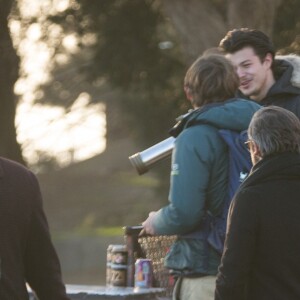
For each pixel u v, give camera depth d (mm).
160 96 52250
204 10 42594
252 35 15477
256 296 11852
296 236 11828
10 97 46875
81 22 50062
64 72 87688
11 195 11289
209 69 13922
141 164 15234
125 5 50281
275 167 11984
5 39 46719
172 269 13719
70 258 82688
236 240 11781
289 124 12094
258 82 15547
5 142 46844
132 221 99250
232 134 13516
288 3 48219
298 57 15781
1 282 11094
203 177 13398
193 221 13344
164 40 50844
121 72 50906
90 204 102062
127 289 15211
